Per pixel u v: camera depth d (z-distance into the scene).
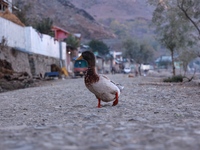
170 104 10.48
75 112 8.70
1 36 28.42
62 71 47.44
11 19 34.47
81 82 29.36
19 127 5.55
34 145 3.20
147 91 16.50
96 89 9.02
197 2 22.83
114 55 110.56
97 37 143.75
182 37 27.88
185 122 5.59
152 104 10.49
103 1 180.12
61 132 4.25
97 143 3.36
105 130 4.46
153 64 112.94
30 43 36.16
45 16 98.62
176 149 3.02
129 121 6.09
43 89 20.42
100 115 7.60
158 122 5.73
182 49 28.58
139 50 89.06
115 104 9.70
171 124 5.19
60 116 8.13
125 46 89.56
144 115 7.49
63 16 138.00
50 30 54.66
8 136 4.03
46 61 43.00
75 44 69.25
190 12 24.12
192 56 27.31
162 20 27.94
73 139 3.60
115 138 3.71
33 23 56.06
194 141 3.42
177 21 27.44
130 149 3.04
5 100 14.35
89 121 6.46
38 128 4.93
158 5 26.95
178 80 26.09
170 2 24.97
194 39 27.56
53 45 48.22
